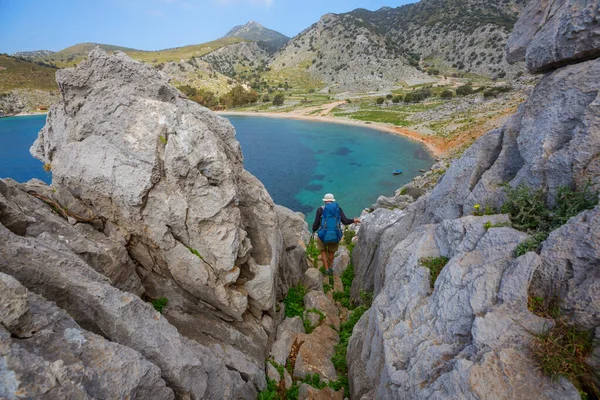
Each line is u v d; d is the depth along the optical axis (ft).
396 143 249.75
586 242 15.60
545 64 25.58
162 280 28.27
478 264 19.60
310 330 35.99
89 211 26.96
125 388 13.85
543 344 14.53
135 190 24.34
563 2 25.22
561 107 22.86
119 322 17.17
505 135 28.09
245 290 29.25
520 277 16.83
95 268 22.61
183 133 25.35
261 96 603.67
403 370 19.20
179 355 18.15
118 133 25.75
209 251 26.00
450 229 24.20
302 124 361.71
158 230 25.67
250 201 33.88
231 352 25.81
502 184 25.81
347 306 43.78
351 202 140.67
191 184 25.45
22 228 20.02
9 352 11.26
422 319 20.65
